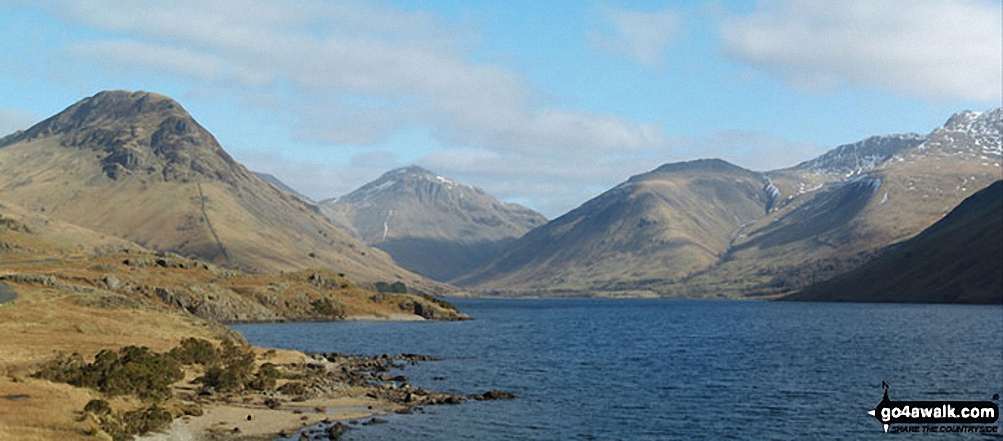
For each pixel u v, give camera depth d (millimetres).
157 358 64875
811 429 55719
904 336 146125
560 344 134875
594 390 73750
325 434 49594
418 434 51406
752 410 62969
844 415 61125
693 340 143750
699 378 83375
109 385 51969
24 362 57500
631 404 65500
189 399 58000
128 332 86750
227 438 46844
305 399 62875
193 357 74250
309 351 118125
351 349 123062
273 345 125875
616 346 129875
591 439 51719
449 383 78812
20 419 38750
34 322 83500
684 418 59375
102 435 39031
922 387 76438
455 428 53750
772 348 122625
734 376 85125
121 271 185250
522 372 89062
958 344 126688
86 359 63031
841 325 188125
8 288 107500
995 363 97312
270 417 53656
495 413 60000
